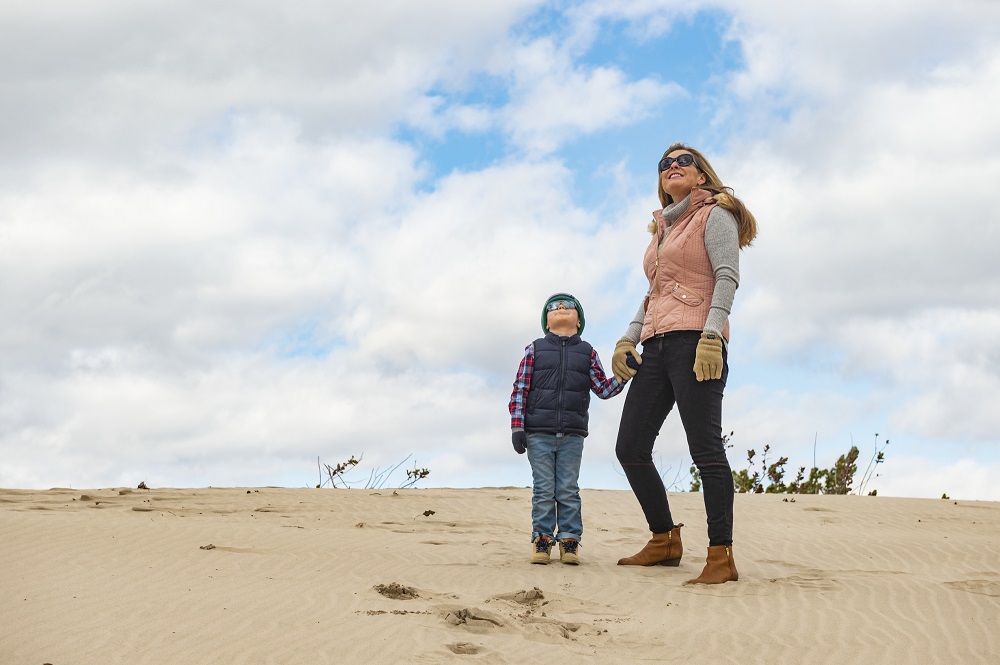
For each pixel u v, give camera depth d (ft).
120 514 27.66
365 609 16.79
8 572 18.94
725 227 21.75
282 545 22.68
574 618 17.10
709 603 18.38
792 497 37.58
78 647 14.10
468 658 14.07
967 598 18.60
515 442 23.12
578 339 23.81
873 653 14.93
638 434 22.30
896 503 35.14
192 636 14.75
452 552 23.26
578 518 22.93
